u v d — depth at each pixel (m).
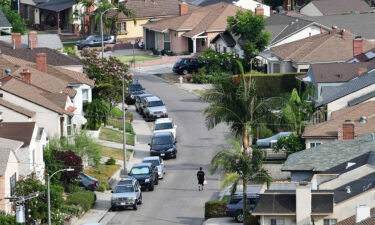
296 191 156.88
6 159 169.50
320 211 156.00
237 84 199.50
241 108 193.00
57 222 169.12
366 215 141.12
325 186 166.38
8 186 169.25
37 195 156.00
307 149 192.38
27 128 188.25
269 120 194.38
